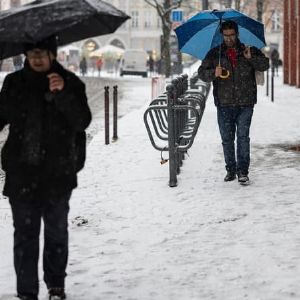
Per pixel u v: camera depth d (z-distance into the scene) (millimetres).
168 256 6672
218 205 8680
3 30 4785
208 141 14406
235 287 5789
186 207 8617
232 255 6645
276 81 44844
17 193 5148
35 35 4730
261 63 9469
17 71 5250
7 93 5176
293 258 6488
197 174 10742
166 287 5844
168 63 49562
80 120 5090
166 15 49562
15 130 5172
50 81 4918
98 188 9961
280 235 7277
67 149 5191
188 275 6113
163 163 11062
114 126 15148
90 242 7203
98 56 80000
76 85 5160
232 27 9438
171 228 7680
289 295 5578
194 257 6617
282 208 8461
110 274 6195
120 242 7184
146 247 6984
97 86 42781
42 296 5664
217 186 9812
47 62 5047
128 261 6551
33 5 4992
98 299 5609
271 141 14383
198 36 9984
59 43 5348
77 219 8055
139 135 15750
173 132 9797
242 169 9836
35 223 5297
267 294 5613
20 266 5320
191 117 13836
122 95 33375
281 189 9547
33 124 5098
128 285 5914
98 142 14805
